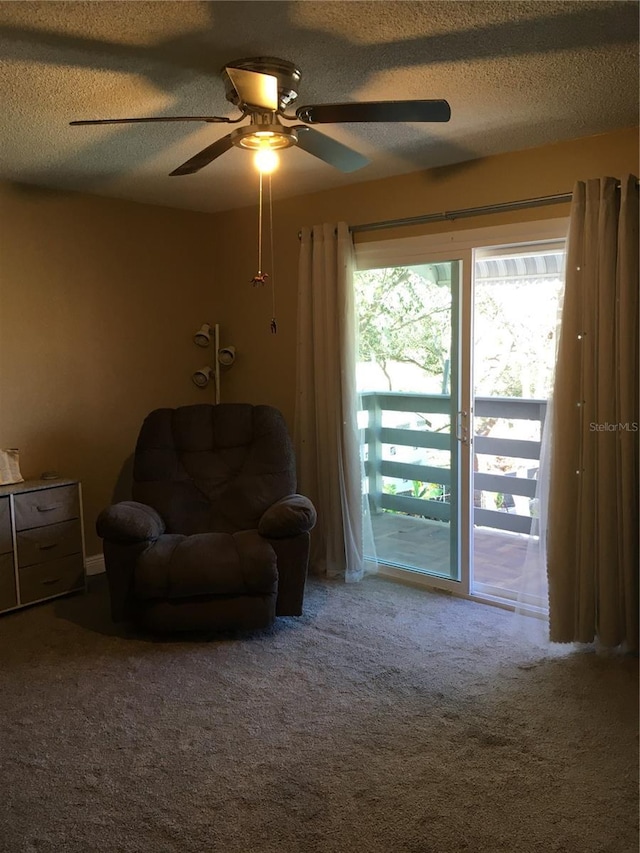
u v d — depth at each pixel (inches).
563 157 125.0
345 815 80.0
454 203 140.4
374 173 146.5
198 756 92.0
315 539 167.6
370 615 139.8
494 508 196.2
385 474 163.8
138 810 81.4
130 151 127.2
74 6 72.6
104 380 169.5
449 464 150.6
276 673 115.1
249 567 124.6
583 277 117.5
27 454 155.9
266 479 149.3
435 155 133.3
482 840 75.8
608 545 118.1
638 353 115.4
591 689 109.0
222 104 102.7
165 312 181.3
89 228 163.5
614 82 96.6
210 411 157.8
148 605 126.3
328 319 157.5
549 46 84.6
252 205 178.2
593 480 119.1
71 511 150.7
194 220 185.6
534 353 186.2
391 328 157.4
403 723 99.5
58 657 121.5
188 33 79.5
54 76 91.1
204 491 150.7
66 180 148.7
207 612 125.2
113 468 173.2
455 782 85.9
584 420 118.4
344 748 93.5
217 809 81.4
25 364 154.0
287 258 172.4
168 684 111.6
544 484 126.2
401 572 161.0
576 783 85.4
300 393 164.9
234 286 186.7
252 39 81.3
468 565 148.6
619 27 79.7
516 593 144.6
